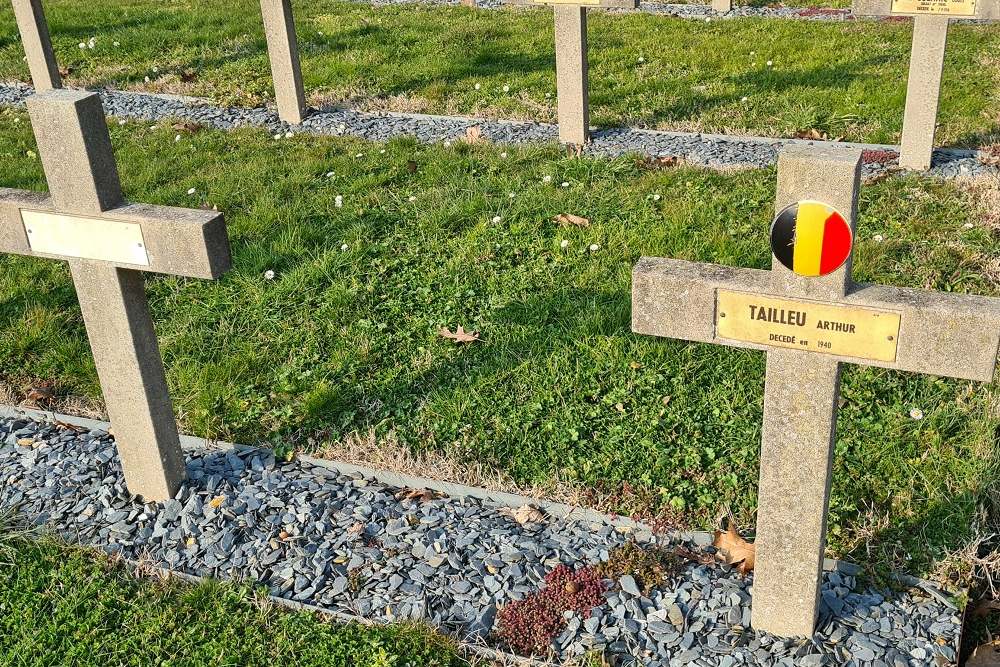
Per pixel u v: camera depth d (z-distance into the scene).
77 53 12.08
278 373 5.71
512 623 3.94
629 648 3.82
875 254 6.55
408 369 5.68
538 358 5.69
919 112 7.74
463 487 4.76
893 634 3.81
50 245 4.21
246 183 8.18
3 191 4.26
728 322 3.41
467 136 9.05
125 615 4.07
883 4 7.49
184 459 4.79
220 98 10.41
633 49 11.55
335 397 5.41
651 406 5.24
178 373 5.66
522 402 5.34
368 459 4.99
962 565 4.12
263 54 11.80
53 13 13.80
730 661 3.73
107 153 4.03
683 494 4.62
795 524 3.59
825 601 3.96
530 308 6.16
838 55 10.88
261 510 4.61
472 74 10.89
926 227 6.92
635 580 4.11
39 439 5.20
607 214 7.35
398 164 8.45
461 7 13.88
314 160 8.61
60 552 4.39
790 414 3.42
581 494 4.66
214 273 4.04
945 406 5.07
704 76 10.49
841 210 3.03
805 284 3.21
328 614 4.03
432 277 6.62
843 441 4.89
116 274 4.15
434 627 3.93
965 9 7.25
